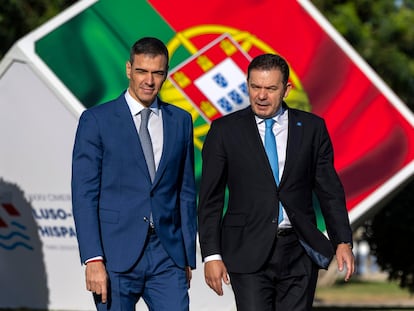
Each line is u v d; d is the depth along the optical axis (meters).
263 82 7.09
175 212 7.12
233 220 7.24
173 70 12.64
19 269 13.23
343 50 13.00
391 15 23.86
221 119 7.38
